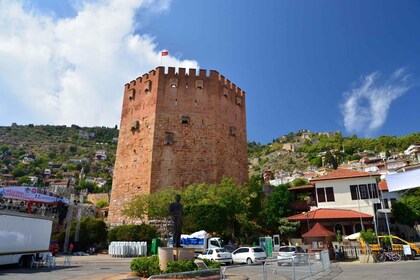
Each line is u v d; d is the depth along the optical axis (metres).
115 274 16.81
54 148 180.00
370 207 33.44
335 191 35.53
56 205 43.25
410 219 38.72
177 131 45.28
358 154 152.50
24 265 21.94
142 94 49.00
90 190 110.88
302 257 15.86
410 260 23.42
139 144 45.91
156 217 37.53
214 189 38.66
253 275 17.17
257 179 49.59
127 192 44.66
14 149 168.25
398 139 154.25
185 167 43.84
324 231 26.17
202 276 8.52
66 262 25.20
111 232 37.09
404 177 29.61
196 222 33.53
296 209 41.41
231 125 50.66
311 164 160.62
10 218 20.39
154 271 13.73
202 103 47.72
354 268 19.20
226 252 24.80
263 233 40.50
